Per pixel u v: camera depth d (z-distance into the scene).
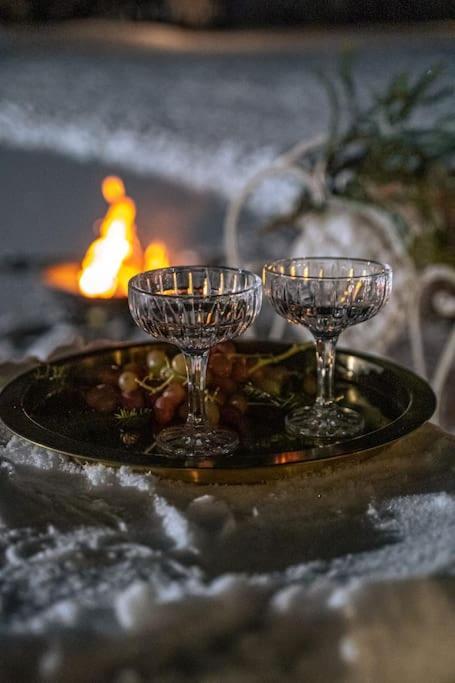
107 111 8.07
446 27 9.97
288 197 4.69
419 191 1.76
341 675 0.80
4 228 4.80
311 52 10.11
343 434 1.03
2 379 1.20
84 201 5.42
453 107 2.05
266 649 0.80
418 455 1.00
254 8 11.83
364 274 1.10
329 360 1.07
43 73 10.23
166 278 1.06
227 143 6.32
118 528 0.91
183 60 10.57
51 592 0.84
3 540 0.89
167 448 1.00
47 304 3.13
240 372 1.10
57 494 0.95
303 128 6.46
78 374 1.15
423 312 2.42
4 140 7.59
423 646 0.81
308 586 0.83
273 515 0.92
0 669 0.79
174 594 0.82
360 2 10.86
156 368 1.11
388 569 0.85
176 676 0.79
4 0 12.26
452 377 2.26
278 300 1.04
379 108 1.77
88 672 0.79
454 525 0.90
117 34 12.51
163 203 5.23
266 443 1.02
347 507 0.93
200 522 0.91
